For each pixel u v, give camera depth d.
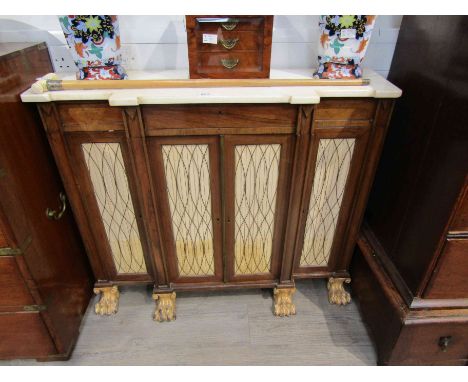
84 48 1.04
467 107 0.83
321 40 1.10
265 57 1.06
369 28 1.04
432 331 1.10
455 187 0.88
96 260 1.34
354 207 1.25
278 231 1.28
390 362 1.21
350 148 1.12
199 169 1.12
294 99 0.96
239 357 1.28
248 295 1.53
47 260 1.13
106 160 1.11
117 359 1.27
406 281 1.13
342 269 1.44
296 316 1.43
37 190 1.08
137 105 0.96
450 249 0.97
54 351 1.22
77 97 0.97
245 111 1.01
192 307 1.47
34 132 1.08
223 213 1.22
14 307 1.08
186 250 1.32
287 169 1.13
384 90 1.00
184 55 1.26
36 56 1.12
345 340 1.34
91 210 1.21
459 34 0.87
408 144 1.13
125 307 1.47
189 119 1.02
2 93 0.91
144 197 1.15
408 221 1.12
